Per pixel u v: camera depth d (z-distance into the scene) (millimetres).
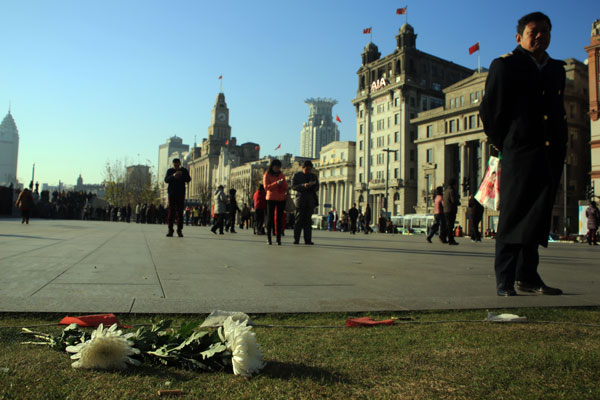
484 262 7250
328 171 96188
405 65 74188
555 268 6520
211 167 180000
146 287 3623
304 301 3236
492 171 4484
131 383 1570
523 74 3973
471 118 62312
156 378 1635
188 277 4324
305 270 5281
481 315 3018
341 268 5629
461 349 2125
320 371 1768
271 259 6578
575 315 3074
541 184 3902
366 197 80062
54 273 4215
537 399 1521
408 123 73562
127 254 6430
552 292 3973
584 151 57625
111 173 95312
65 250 6676
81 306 2764
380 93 78000
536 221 3844
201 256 6645
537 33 4016
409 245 12766
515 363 1902
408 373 1768
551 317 2994
